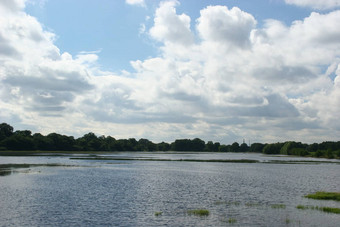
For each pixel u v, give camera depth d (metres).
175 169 99.75
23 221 32.75
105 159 147.00
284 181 69.06
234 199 45.78
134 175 78.75
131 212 37.19
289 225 31.78
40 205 40.19
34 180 63.41
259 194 50.47
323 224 32.09
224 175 82.06
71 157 157.12
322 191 53.78
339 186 61.50
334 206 40.69
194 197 47.28
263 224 32.09
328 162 146.75
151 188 56.28
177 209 38.88
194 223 32.47
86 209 38.47
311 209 38.75
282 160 165.00
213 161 146.75
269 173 88.88
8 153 187.75
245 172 91.50
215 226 31.41
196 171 93.38
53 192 50.00
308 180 71.56
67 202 42.41
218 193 51.22
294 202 43.56
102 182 63.53
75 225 31.70
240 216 35.31
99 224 32.12
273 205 41.12
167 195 48.91
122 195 48.53
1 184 56.84
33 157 148.00
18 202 41.62
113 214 36.19
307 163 138.25
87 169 93.06
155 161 142.00
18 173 75.12
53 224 31.91
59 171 83.62
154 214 36.22
